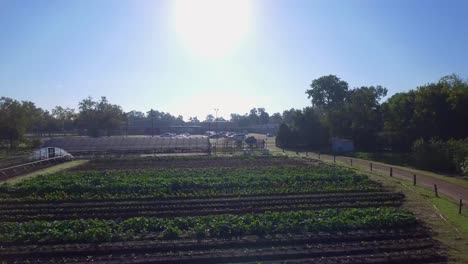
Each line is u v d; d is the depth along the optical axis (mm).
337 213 22828
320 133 79750
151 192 30188
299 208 25375
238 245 18484
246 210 24922
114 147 68938
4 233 19531
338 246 18203
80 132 120625
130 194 29734
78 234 19000
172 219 22594
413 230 20531
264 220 21234
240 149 73188
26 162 51812
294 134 80438
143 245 18156
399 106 65438
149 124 189000
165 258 16750
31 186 31250
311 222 20797
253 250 17625
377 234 19812
